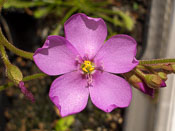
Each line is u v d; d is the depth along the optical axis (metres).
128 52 0.05
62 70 0.05
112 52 0.05
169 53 0.09
